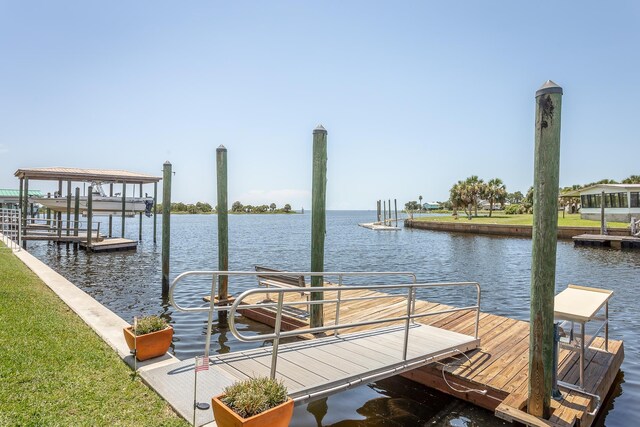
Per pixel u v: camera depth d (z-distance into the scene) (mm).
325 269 20031
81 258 21625
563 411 4547
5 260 12867
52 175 25953
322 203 7082
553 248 4352
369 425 4941
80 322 6523
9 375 4188
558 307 4980
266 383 3451
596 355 6035
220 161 10008
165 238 12469
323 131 7043
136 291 13023
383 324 7422
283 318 8070
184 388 4184
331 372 4629
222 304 9789
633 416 5332
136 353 4852
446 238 39531
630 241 26812
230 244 34000
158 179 29469
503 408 4629
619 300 12570
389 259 23859
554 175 4258
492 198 61656
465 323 7688
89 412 3674
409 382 5957
